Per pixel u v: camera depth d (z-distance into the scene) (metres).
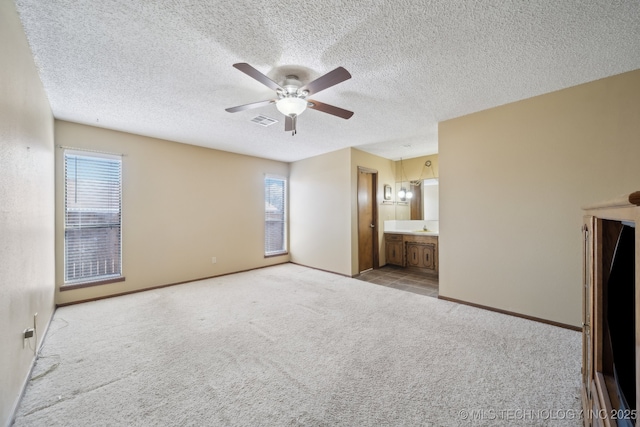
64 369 1.91
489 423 1.42
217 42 1.81
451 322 2.70
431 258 4.89
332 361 2.01
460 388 1.70
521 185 2.78
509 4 1.49
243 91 2.52
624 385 0.79
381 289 3.90
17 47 1.58
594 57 2.01
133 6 1.49
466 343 2.27
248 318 2.83
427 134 3.90
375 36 1.76
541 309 2.68
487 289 3.03
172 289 3.89
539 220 2.68
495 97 2.70
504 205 2.89
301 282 4.29
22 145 1.72
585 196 2.44
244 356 2.09
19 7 1.49
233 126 3.50
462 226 3.21
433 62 2.07
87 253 3.38
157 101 2.72
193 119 3.23
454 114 3.15
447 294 3.36
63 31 1.69
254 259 5.25
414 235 5.12
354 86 2.45
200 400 1.60
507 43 1.84
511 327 2.57
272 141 4.25
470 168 3.13
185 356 2.09
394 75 2.26
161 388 1.71
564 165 2.54
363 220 5.03
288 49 1.89
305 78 2.28
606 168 2.34
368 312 2.99
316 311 3.03
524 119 2.75
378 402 1.58
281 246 5.82
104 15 1.55
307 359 2.04
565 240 2.54
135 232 3.76
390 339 2.35
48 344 2.26
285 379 1.80
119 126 3.45
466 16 1.58
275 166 5.63
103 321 2.74
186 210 4.29
